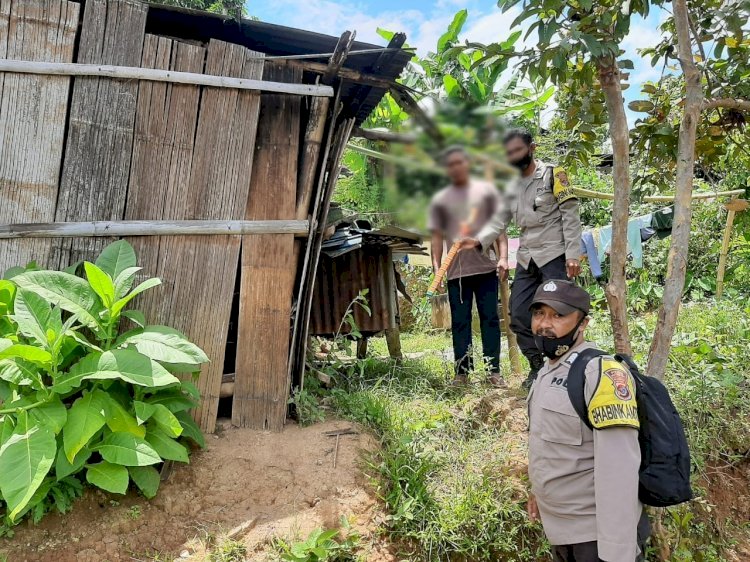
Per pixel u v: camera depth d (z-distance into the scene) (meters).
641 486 2.07
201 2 9.13
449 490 3.15
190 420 3.11
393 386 4.30
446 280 4.63
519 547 3.04
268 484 3.00
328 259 5.40
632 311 8.91
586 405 2.07
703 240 9.20
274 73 3.40
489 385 4.32
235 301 3.98
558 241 3.77
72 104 3.02
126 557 2.55
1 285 2.71
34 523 2.57
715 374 4.19
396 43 3.21
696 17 3.39
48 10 2.96
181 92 3.21
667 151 3.74
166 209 3.23
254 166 3.43
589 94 3.45
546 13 2.89
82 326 2.88
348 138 3.74
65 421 2.51
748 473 3.88
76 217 3.06
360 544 2.80
